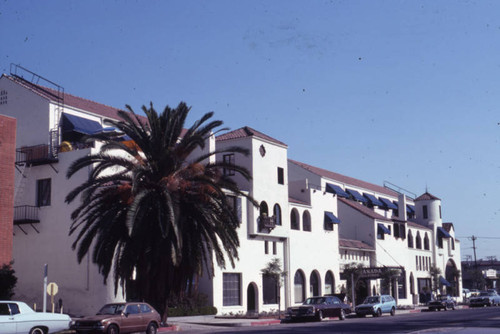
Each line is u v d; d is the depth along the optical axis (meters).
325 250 55.41
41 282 37.59
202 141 29.28
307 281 52.06
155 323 25.81
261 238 47.28
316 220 54.88
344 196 66.94
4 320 20.55
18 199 39.34
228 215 29.47
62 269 36.97
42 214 38.41
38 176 39.03
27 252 38.47
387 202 77.31
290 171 62.53
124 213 28.36
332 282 56.16
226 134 49.41
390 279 60.22
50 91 42.44
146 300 29.45
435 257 82.94
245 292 44.69
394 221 70.56
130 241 28.02
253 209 46.19
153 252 28.20
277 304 48.22
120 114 28.89
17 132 40.28
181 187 29.00
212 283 41.75
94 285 35.62
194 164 29.89
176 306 39.00
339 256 58.00
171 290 30.05
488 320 32.16
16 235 39.12
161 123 29.44
